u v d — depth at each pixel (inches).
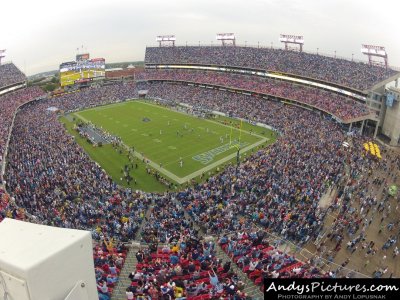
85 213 1446.9
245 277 962.7
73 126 3154.5
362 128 2960.1
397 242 1417.3
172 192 1905.8
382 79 3075.8
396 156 2402.8
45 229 253.8
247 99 3853.3
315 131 2773.1
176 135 2925.7
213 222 1392.7
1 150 2086.6
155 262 990.4
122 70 5098.4
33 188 1632.6
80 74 4375.0
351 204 1657.2
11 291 213.9
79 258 240.4
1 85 3836.1
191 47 5073.8
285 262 1044.5
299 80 3777.1
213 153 2516.0
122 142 2746.1
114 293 849.5
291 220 1397.6
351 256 1290.6
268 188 1718.8
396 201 1732.3
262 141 2765.7
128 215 1497.3
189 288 819.4
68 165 2025.1
